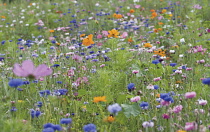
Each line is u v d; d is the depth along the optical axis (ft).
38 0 44.65
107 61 17.30
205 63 18.54
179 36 23.71
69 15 36.24
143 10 37.24
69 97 12.98
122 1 41.98
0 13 38.29
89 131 8.64
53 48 19.95
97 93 12.32
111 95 12.16
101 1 43.09
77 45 20.62
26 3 45.16
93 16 35.06
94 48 22.29
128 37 26.58
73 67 16.20
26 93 13.47
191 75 15.90
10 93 12.80
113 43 17.37
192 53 19.48
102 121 10.53
